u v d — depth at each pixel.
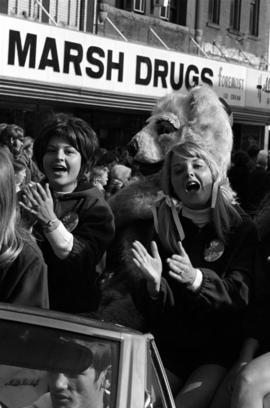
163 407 2.55
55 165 4.27
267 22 23.61
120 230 4.45
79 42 13.45
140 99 14.88
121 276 4.27
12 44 12.22
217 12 21.48
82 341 2.41
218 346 3.76
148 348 2.48
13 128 6.92
